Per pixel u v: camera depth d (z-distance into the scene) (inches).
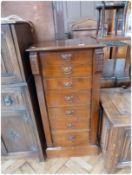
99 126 48.9
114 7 41.7
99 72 35.0
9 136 44.8
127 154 41.3
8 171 47.2
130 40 44.8
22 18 46.1
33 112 39.9
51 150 48.6
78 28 50.8
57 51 32.7
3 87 35.7
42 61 33.9
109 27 46.4
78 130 45.3
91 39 43.1
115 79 51.3
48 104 40.1
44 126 44.0
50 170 46.8
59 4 49.1
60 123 43.8
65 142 47.8
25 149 47.8
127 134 36.8
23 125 42.4
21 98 37.6
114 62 49.1
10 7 44.8
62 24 51.1
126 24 43.9
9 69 33.8
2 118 41.1
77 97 39.1
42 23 47.3
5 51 31.8
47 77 36.0
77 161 49.2
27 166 48.5
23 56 34.5
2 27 29.3
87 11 51.3
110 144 39.2
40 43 41.1
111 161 41.8
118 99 44.4
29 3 44.7
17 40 31.1
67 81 36.6
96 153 49.8
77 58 33.6
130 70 50.3
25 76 35.1
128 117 36.9
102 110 44.4
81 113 42.0
